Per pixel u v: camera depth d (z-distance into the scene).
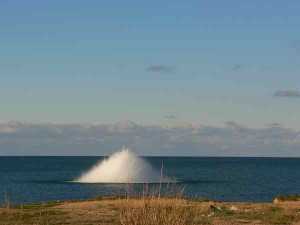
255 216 28.36
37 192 83.19
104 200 34.91
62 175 137.12
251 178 132.75
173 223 19.03
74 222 25.84
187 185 98.69
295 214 29.42
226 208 30.66
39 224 25.34
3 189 89.06
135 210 19.75
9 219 26.98
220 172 166.88
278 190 93.44
